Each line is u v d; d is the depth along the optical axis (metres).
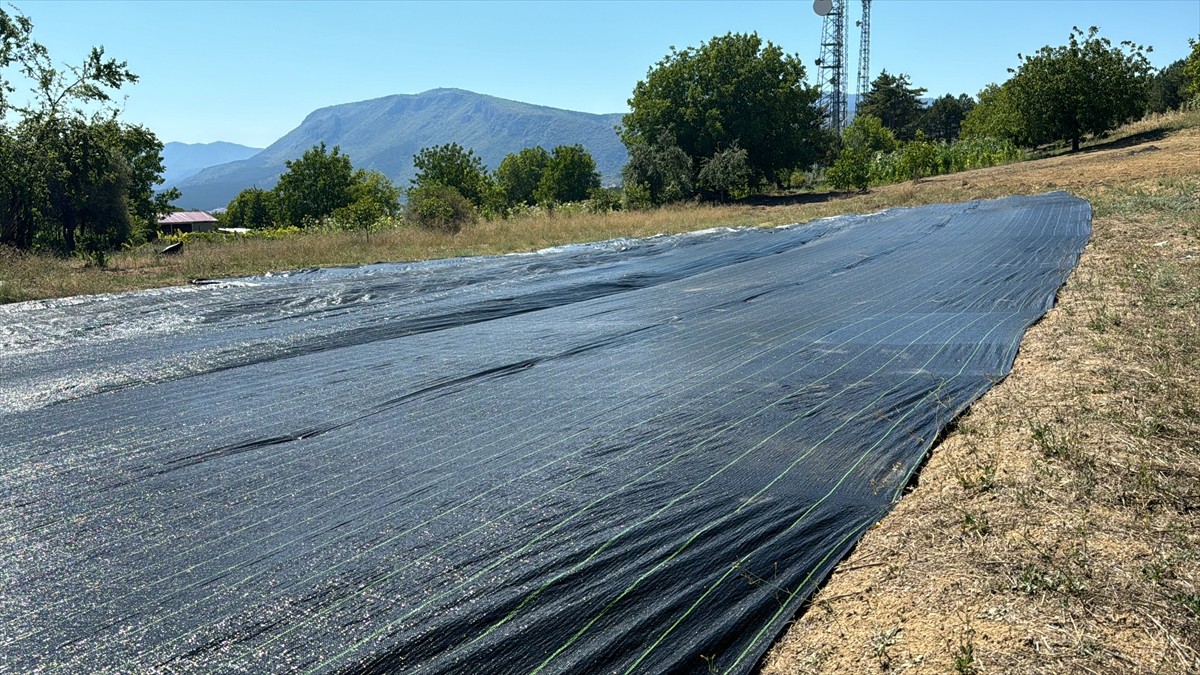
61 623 2.76
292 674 2.46
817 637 2.65
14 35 18.38
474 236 19.09
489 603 2.80
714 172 31.14
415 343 7.20
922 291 8.48
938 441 4.29
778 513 3.46
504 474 3.95
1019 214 14.48
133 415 5.14
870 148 47.97
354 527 3.41
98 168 20.39
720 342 6.71
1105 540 3.05
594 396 5.27
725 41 34.09
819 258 11.83
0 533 3.44
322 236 19.50
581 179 64.62
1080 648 2.43
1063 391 4.77
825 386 5.28
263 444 4.52
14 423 5.04
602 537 3.26
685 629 2.68
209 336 7.72
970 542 3.13
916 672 2.40
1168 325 5.97
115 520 3.55
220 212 129.12
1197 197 12.85
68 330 8.09
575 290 9.98
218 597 2.89
